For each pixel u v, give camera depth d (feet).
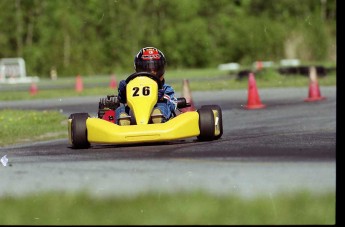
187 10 561.43
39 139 118.21
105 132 90.99
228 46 567.18
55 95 260.83
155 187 61.16
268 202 53.21
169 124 91.40
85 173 71.92
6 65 460.14
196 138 102.47
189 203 53.16
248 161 76.33
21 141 115.65
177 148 89.86
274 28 552.82
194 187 60.54
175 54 555.69
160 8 555.69
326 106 162.61
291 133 108.06
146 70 100.73
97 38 531.09
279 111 156.25
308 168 70.28
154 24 553.64
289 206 52.19
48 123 148.77
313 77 185.26
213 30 570.46
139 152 87.25
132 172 71.31
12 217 51.29
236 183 63.05
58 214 51.52
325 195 55.57
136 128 90.79
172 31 554.87
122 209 52.13
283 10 584.81
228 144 92.99
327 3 583.99
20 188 64.03
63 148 99.25
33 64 513.86
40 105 215.31
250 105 170.40
